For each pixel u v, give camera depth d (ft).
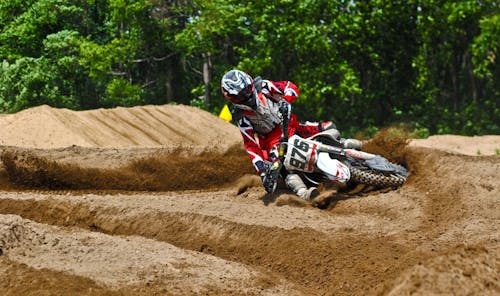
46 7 174.09
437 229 33.35
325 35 162.20
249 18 168.66
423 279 23.06
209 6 161.58
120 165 57.06
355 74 164.45
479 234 31.35
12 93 172.86
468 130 168.45
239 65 162.50
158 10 171.32
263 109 40.14
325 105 174.50
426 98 175.42
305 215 36.76
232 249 33.50
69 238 31.94
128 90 169.89
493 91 183.42
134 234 37.11
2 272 27.48
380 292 24.44
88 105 187.32
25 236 31.24
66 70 177.47
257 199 41.78
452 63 184.24
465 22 173.78
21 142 91.71
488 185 38.37
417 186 40.24
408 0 168.76
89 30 188.34
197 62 193.57
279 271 30.48
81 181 50.72
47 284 26.16
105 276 27.20
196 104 174.40
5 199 43.21
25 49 187.73
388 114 178.29
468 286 22.58
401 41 176.04
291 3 162.91
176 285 26.66
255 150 40.50
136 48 170.60
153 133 110.11
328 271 29.19
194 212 37.37
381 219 35.88
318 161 39.42
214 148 61.98
